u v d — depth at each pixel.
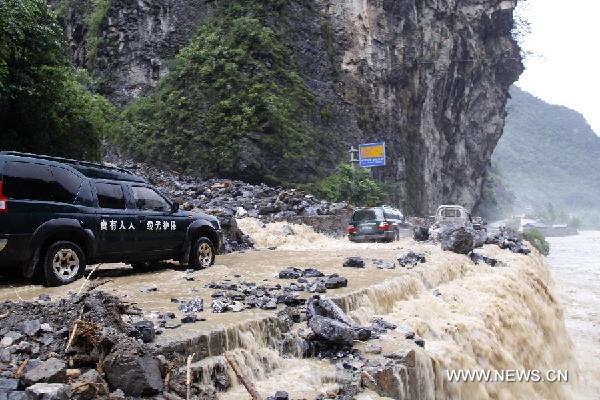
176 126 39.81
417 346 7.78
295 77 43.16
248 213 25.58
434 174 58.75
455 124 63.31
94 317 5.89
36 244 9.09
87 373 5.18
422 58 55.38
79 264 9.83
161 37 45.12
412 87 54.50
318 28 47.41
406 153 53.66
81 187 10.04
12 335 5.64
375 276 11.71
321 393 6.11
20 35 16.16
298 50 45.62
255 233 21.44
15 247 8.85
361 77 48.41
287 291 9.78
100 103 23.31
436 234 23.27
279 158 38.84
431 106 57.66
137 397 5.20
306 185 38.69
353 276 11.78
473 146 66.50
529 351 12.53
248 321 7.23
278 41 44.22
